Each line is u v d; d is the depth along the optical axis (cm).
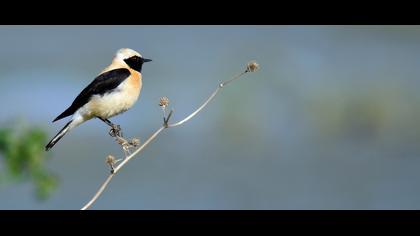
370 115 1873
